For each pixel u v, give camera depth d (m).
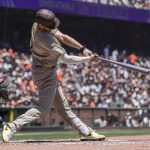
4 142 11.03
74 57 11.27
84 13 43.03
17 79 33.69
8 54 35.69
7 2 38.31
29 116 11.22
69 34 49.34
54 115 31.16
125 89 39.06
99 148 9.21
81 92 35.84
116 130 31.25
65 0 41.78
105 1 44.38
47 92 11.27
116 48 50.06
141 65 45.06
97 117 32.78
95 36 50.41
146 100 39.84
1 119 28.58
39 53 10.98
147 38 53.50
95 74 38.34
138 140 12.58
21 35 45.78
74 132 28.09
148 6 47.34
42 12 10.60
